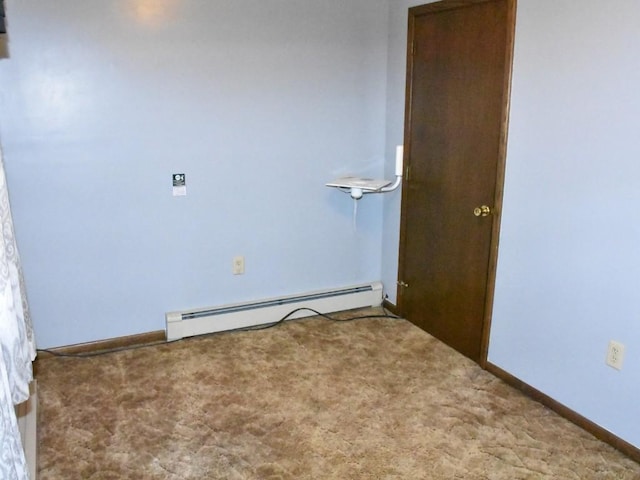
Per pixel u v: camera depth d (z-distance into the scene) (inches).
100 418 97.0
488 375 114.0
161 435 92.5
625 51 81.0
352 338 131.5
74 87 111.0
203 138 124.3
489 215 110.3
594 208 88.8
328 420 97.3
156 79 117.1
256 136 129.5
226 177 128.6
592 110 87.0
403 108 134.3
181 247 128.1
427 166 127.9
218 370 115.1
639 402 85.6
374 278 152.6
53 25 107.0
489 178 109.3
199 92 121.6
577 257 92.8
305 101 132.9
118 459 86.2
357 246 148.8
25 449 84.0
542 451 89.2
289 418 97.9
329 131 137.5
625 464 86.0
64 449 88.4
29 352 80.1
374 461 86.4
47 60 108.0
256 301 137.6
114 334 126.3
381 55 138.5
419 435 93.2
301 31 128.6
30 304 117.3
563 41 90.4
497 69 104.0
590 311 91.8
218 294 134.9
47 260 116.8
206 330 131.9
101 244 120.5
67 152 113.3
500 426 96.0
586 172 89.4
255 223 134.6
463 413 99.9
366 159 143.6
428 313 134.1
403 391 107.4
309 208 140.0
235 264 134.7
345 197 143.5
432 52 121.8
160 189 122.9
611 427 90.6
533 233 100.8
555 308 98.3
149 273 126.4
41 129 110.5
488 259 112.0
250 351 124.0
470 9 109.0
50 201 114.3
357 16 133.7
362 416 98.7
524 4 96.7
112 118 115.3
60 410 99.4
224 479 82.0
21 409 93.8
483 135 109.6
